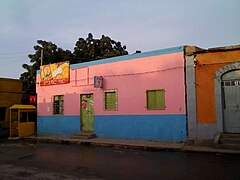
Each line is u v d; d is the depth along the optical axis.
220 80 13.62
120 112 17.19
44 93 22.30
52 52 37.91
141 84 16.31
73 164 10.05
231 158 10.55
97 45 39.25
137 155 11.88
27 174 8.55
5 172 8.92
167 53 15.32
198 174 8.09
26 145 16.67
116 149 13.92
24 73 38.56
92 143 16.09
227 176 7.77
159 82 15.55
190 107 14.29
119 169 9.02
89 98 19.20
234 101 13.46
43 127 22.08
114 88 17.59
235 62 13.32
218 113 13.56
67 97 20.48
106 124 17.86
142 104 16.20
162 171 8.60
